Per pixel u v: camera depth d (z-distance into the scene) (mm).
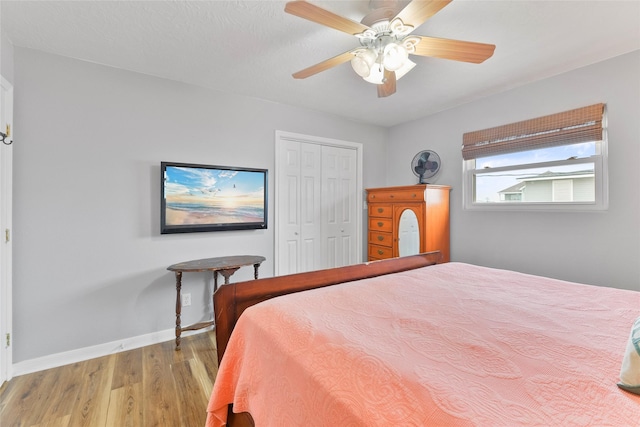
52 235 2039
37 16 1636
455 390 658
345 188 3641
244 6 1569
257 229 2938
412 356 811
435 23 1705
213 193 2648
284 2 1536
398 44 1450
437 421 580
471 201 3064
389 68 1488
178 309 2295
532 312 1152
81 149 2129
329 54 2062
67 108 2080
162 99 2436
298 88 2654
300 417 783
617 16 1646
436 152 3361
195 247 2602
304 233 3311
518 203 2689
